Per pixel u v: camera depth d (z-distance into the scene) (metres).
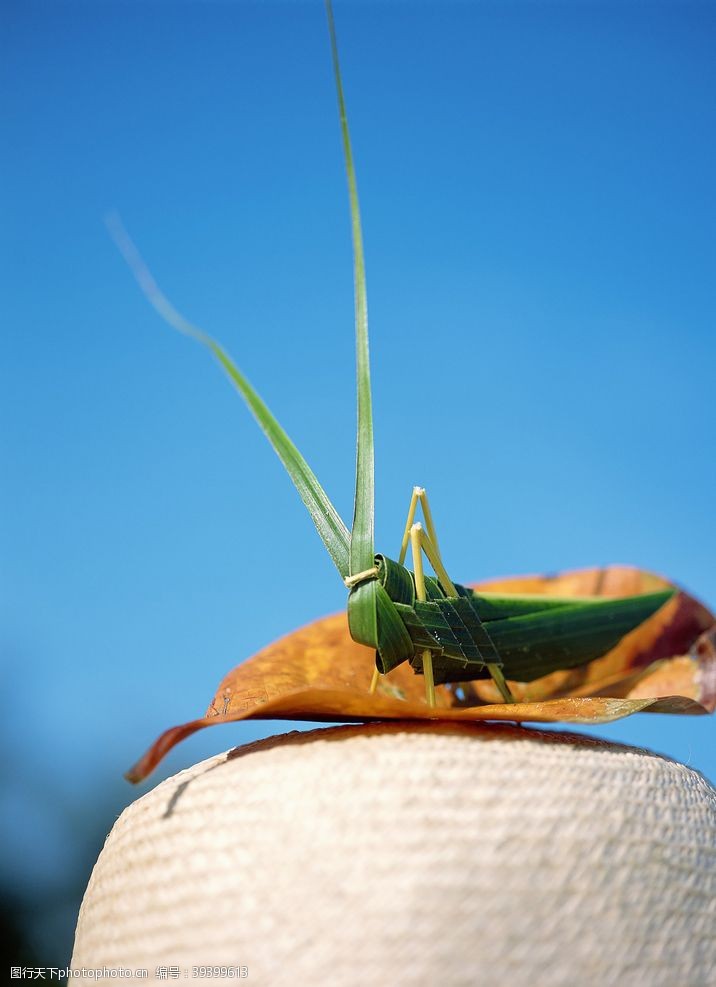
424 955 0.36
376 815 0.37
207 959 0.37
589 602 0.47
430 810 0.37
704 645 0.48
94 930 0.40
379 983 0.36
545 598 0.46
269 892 0.37
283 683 0.46
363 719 0.41
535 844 0.37
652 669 0.48
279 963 0.36
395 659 0.42
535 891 0.37
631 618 0.47
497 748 0.39
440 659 0.43
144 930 0.38
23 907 0.90
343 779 0.38
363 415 0.42
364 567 0.41
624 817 0.38
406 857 0.37
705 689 0.47
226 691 0.45
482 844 0.37
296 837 0.37
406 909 0.36
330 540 0.42
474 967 0.36
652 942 0.37
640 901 0.38
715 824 0.41
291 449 0.43
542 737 0.40
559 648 0.46
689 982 0.38
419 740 0.39
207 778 0.40
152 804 0.40
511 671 0.46
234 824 0.38
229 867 0.37
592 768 0.39
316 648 0.47
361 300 0.42
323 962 0.36
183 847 0.38
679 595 0.48
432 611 0.42
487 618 0.45
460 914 0.36
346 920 0.36
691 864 0.39
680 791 0.40
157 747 0.37
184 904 0.38
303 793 0.38
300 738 0.40
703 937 0.38
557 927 0.37
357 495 0.42
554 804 0.38
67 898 0.91
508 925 0.36
